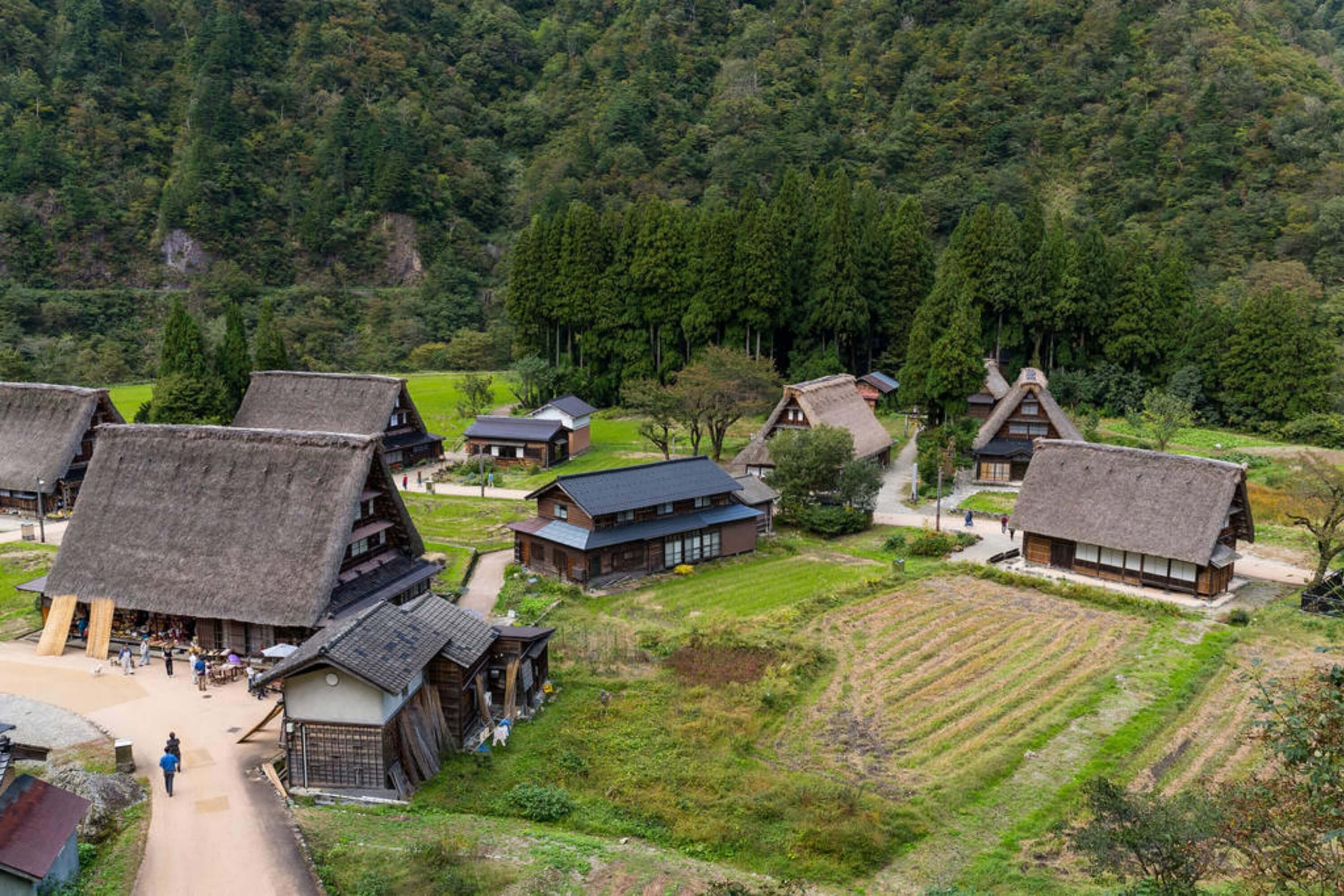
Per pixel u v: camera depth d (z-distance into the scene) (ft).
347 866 74.43
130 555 121.29
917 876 77.77
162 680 112.06
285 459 123.95
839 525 178.09
